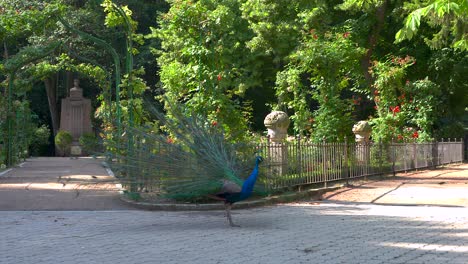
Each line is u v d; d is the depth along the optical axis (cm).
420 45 3612
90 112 4744
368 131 2308
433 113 3256
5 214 1231
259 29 3328
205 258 782
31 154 4822
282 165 1465
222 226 1065
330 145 1750
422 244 870
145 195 1317
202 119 1267
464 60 3534
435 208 1300
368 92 3309
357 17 3412
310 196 1535
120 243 896
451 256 786
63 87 5369
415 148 2600
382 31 3578
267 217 1179
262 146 1372
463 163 3462
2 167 2689
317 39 2245
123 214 1235
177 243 894
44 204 1370
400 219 1132
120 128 1513
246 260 768
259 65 3766
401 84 2767
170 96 1820
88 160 3609
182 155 1112
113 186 1409
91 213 1251
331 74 2152
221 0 3591
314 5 3091
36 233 993
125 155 1185
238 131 1620
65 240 926
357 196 1536
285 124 1802
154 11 4962
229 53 3597
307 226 1054
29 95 5338
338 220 1125
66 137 4566
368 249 835
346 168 1842
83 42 4372
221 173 1084
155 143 1154
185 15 1680
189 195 1088
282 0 3297
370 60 3306
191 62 1684
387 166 2230
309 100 3428
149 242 903
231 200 1056
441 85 3731
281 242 895
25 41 4494
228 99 1667
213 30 1706
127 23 1730
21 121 3319
